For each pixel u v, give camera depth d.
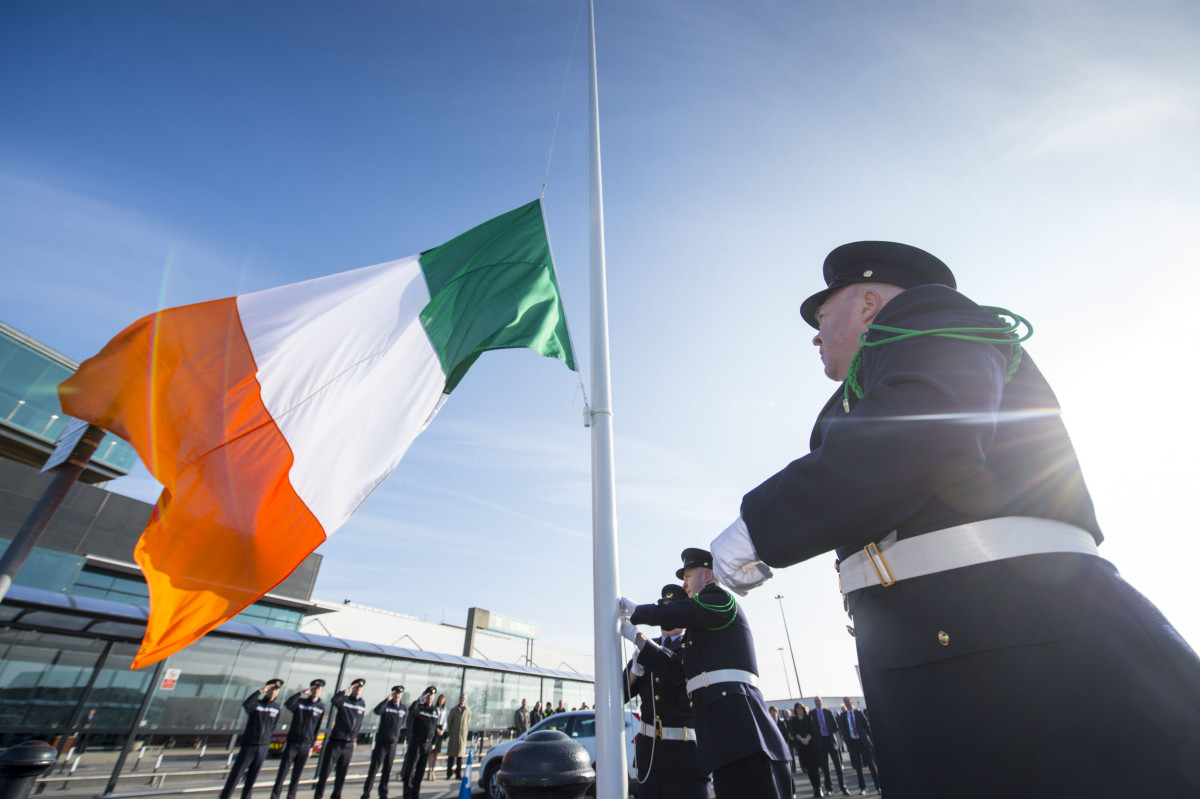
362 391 3.51
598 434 2.43
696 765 3.44
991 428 0.74
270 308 3.52
